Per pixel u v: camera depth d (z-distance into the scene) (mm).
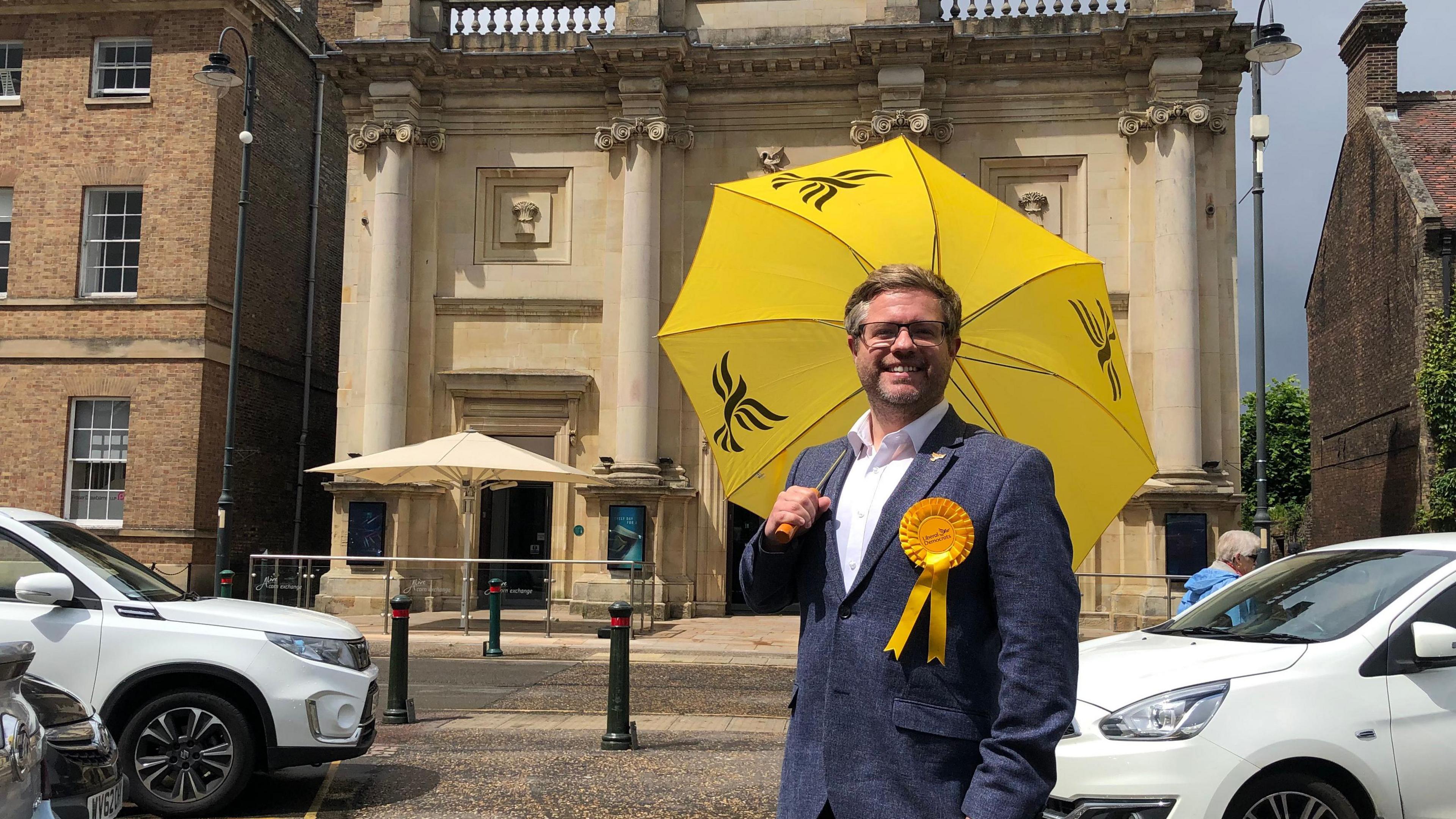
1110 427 4484
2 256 24594
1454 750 5285
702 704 11945
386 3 23578
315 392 28812
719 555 23000
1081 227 22609
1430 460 25719
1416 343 26406
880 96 22859
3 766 3809
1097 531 4449
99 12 24641
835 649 2602
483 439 19594
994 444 2652
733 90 23484
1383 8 30031
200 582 23672
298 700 6879
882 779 2473
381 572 19516
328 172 29719
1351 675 5391
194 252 24000
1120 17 22703
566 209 23922
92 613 6789
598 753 8711
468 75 23844
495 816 6820
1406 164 27938
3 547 6941
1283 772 5230
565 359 23672
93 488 23938
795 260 4555
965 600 2521
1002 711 2398
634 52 22609
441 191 24109
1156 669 5641
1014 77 22844
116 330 23984
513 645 17234
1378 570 6059
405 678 10328
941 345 2779
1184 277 21547
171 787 6789
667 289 23266
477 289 23844
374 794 7348
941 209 4520
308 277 28531
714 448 4520
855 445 2889
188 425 23672
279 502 27031
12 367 24062
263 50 26219
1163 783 5168
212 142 24203
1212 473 21531
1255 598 6547
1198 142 22203
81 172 24422
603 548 22312
